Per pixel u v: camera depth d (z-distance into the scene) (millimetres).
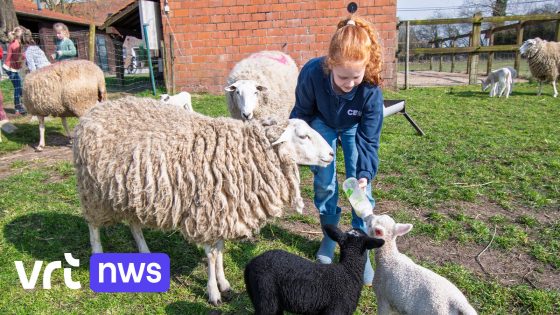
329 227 2463
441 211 4277
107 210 3076
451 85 14180
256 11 12625
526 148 6277
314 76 2891
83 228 3971
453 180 5059
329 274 2348
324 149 2855
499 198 4539
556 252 3443
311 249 3604
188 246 3689
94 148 2908
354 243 2383
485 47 13672
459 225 3920
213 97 12273
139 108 3104
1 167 6062
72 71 6621
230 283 3135
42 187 5035
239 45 12938
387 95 11828
